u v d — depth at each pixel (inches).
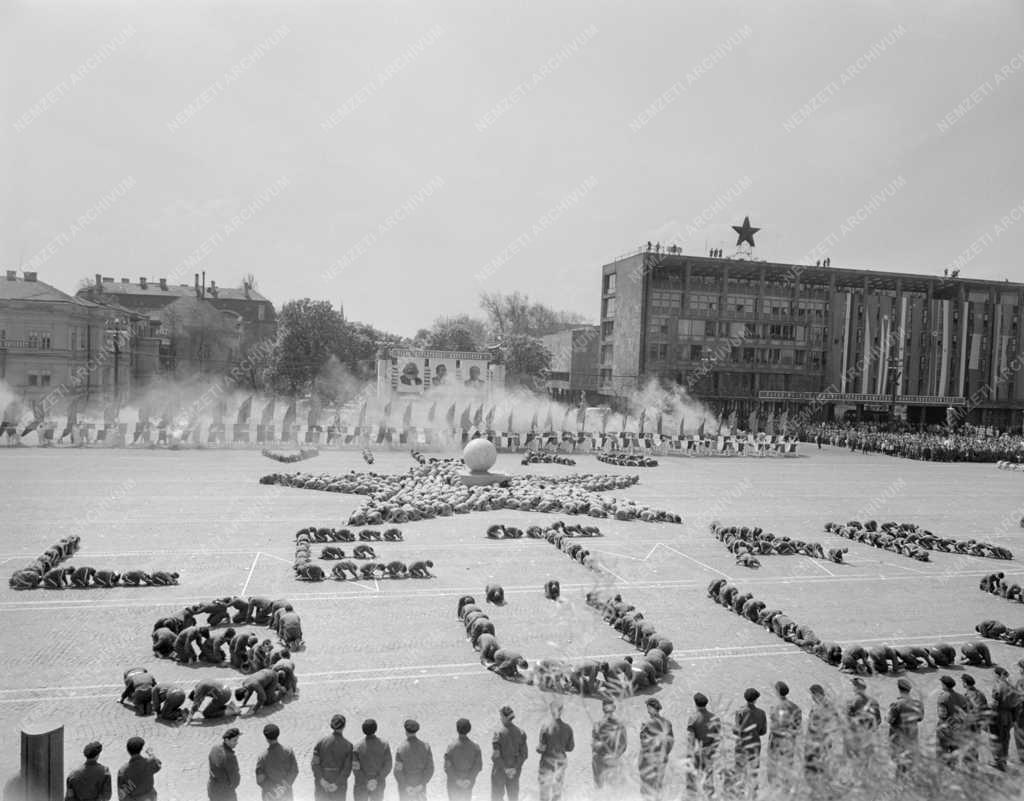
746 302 4554.6
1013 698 588.4
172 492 1658.5
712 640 839.1
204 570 1050.7
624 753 470.9
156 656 745.6
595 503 1556.3
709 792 367.9
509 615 890.1
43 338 3191.4
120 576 976.9
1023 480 2546.8
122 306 4645.7
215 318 4635.8
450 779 491.5
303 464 2217.0
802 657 796.6
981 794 329.7
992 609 1001.5
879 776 335.0
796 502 1852.9
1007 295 4798.2
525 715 633.0
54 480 1790.1
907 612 975.6
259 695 637.3
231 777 464.8
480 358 3459.6
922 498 2012.8
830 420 4630.9
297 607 903.1
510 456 2647.6
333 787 484.4
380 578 1029.2
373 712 635.5
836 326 4534.9
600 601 905.5
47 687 668.7
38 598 914.7
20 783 448.5
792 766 356.5
